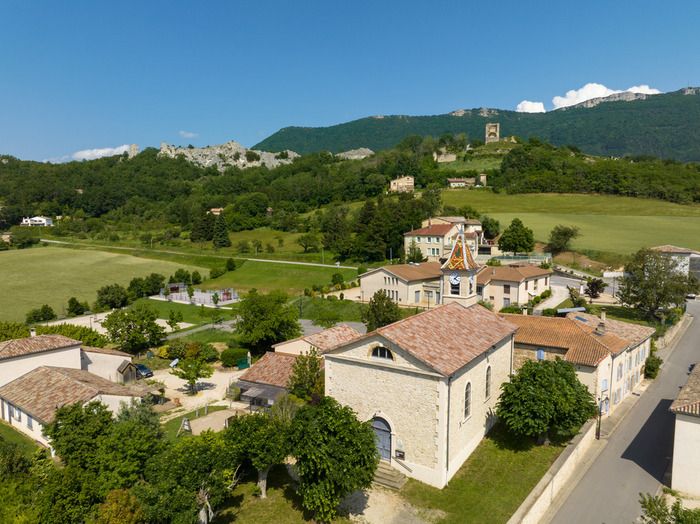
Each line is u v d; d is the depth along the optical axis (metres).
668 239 119.50
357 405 33.41
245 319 65.19
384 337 31.25
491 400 37.81
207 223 166.25
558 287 92.12
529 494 29.62
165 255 149.38
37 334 61.44
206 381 55.62
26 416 41.47
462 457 33.16
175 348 65.00
